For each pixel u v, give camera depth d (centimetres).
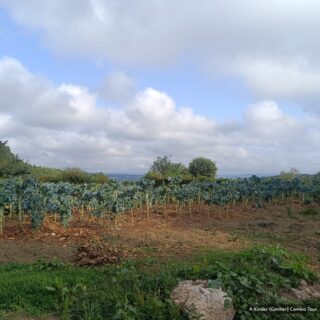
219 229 1368
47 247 1021
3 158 2881
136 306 606
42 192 1285
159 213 1725
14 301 633
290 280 758
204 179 2758
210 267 732
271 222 1507
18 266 830
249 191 2038
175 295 640
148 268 791
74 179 2725
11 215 1382
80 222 1392
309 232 1324
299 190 2175
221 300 618
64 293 641
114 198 1423
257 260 828
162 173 3281
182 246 1046
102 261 823
